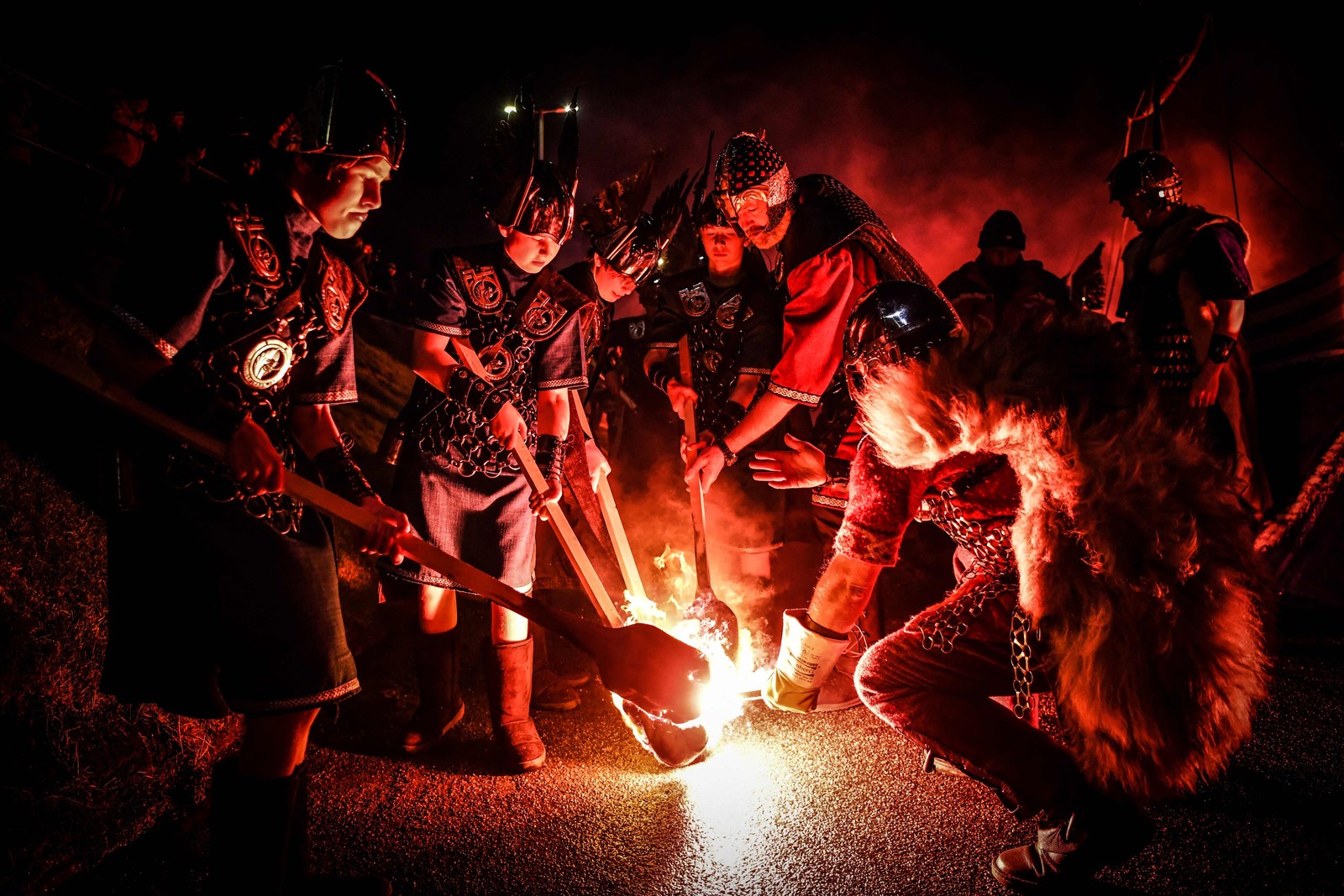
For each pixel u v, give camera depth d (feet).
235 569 6.20
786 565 12.00
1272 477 15.58
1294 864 7.45
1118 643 6.01
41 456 8.64
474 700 11.22
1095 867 6.63
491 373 9.07
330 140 6.22
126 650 6.22
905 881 7.38
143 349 5.78
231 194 6.17
